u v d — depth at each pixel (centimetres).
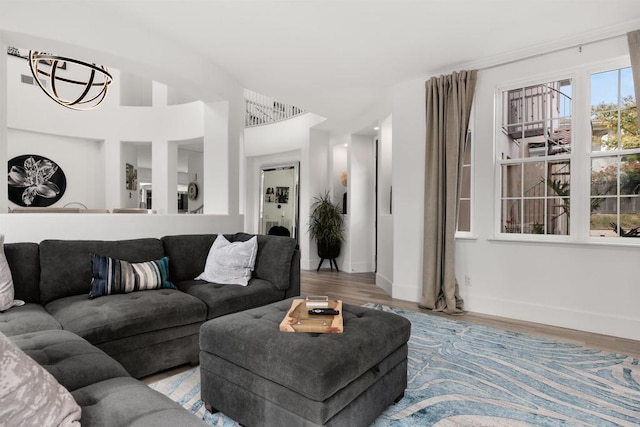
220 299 256
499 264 358
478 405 188
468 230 387
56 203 627
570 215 327
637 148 301
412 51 350
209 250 328
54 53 298
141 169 1153
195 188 912
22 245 242
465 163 389
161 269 278
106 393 119
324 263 693
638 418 177
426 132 395
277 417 150
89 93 650
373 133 621
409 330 197
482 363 240
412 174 417
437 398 195
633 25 293
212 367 178
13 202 580
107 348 198
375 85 442
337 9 282
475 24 300
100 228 304
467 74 369
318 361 142
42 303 238
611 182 315
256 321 183
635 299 293
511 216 363
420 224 409
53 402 92
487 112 368
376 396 169
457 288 375
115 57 305
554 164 341
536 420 175
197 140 663
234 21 303
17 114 574
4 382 84
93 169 675
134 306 217
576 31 309
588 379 218
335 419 144
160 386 210
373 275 603
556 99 340
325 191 680
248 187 791
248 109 775
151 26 313
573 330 312
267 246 321
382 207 525
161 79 358
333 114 568
